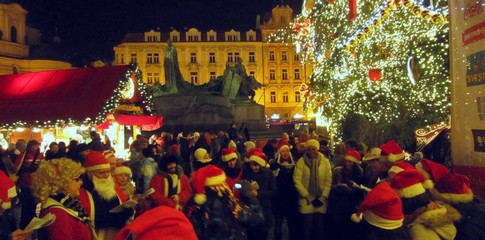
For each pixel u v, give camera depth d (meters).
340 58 19.84
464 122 4.29
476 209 3.92
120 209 4.92
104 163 5.06
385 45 17.14
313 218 7.75
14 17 61.91
